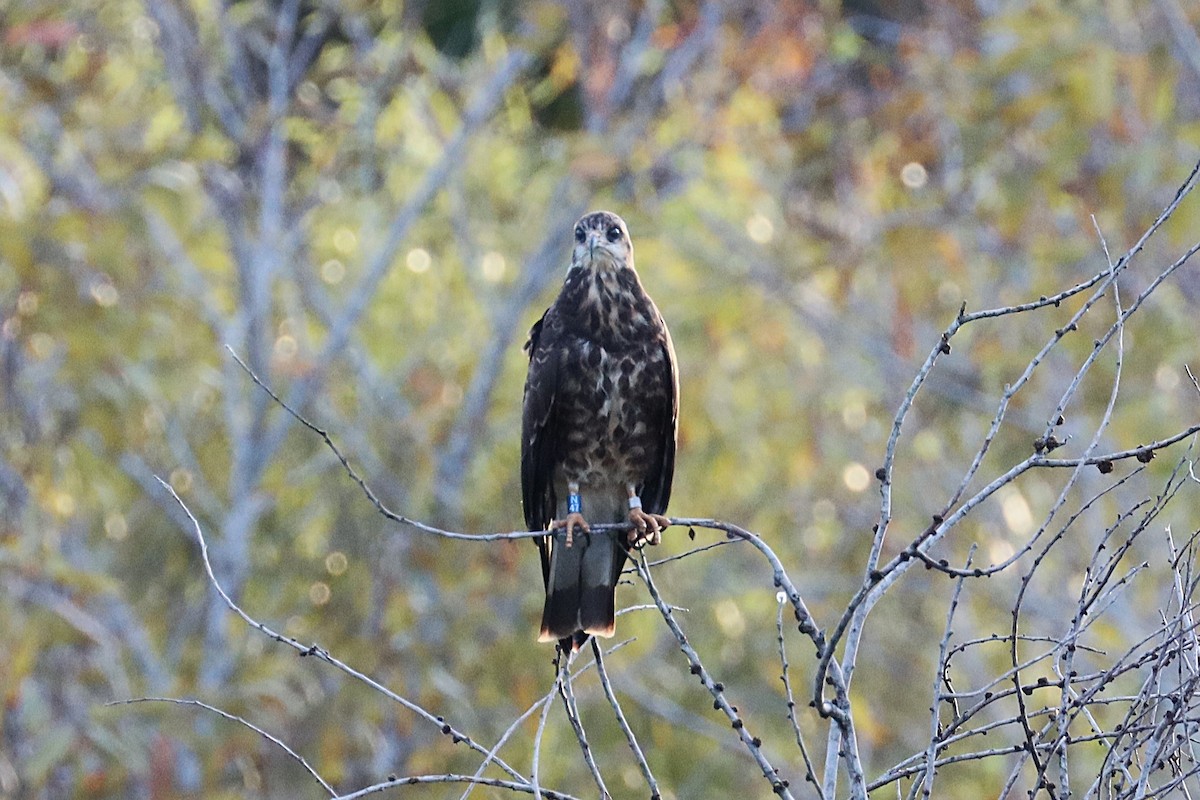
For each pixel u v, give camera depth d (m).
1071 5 15.40
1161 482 14.02
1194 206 14.00
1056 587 14.81
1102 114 14.32
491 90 16.22
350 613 14.05
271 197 15.72
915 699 16.05
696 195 17.56
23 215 14.07
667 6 17.05
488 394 15.35
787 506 17.38
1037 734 6.30
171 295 14.43
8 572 12.55
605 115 16.00
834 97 16.83
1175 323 14.70
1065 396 5.95
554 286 17.17
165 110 16.42
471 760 13.04
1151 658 6.25
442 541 14.41
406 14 17.06
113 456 14.55
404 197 17.34
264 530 15.12
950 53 16.70
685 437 16.42
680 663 15.69
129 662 13.96
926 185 17.47
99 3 15.86
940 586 16.14
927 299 16.23
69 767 12.96
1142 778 5.63
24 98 14.57
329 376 15.38
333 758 12.71
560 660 6.64
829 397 17.81
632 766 14.04
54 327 13.60
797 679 15.77
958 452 16.61
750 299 16.95
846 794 13.75
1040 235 16.20
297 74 16.48
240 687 12.78
